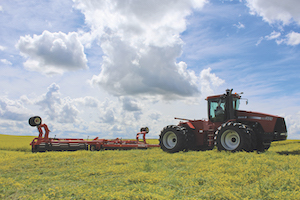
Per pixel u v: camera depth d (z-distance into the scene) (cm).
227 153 762
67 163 715
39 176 539
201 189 381
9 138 2869
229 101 969
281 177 401
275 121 847
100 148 1201
